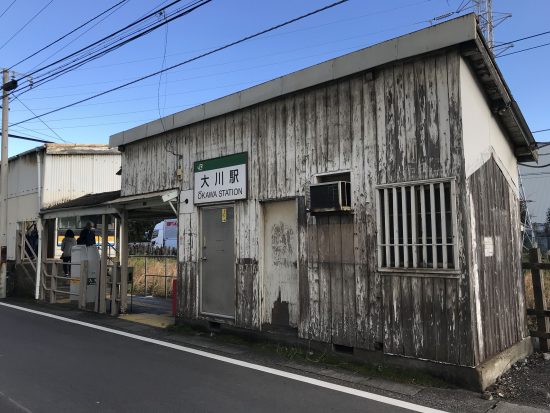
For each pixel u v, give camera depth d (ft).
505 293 22.26
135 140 36.32
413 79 20.57
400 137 20.85
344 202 22.43
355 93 22.58
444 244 19.36
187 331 30.17
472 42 18.81
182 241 32.01
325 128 23.72
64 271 55.77
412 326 20.13
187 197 31.78
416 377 19.60
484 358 19.26
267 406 16.63
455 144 19.26
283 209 26.27
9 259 55.98
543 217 128.67
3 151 52.26
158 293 50.80
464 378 18.58
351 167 22.56
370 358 21.43
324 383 19.30
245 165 27.71
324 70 23.31
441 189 19.53
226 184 28.86
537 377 20.02
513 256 23.97
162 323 33.30
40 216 49.67
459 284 18.94
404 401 17.19
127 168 37.81
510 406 16.70
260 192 26.84
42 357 23.22
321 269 23.53
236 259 28.12
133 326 32.27
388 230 21.12
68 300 46.65
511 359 21.57
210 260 30.04
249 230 27.48
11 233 57.16
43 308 41.24
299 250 24.50
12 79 53.67
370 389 18.57
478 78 21.09
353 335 22.09
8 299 48.60
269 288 26.68
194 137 31.48
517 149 26.25
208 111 29.78
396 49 20.61
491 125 22.62
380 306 21.22
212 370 21.16
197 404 16.78
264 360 22.94
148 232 124.16
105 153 56.80
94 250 43.37
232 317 28.25
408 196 20.61
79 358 23.15
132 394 17.78
